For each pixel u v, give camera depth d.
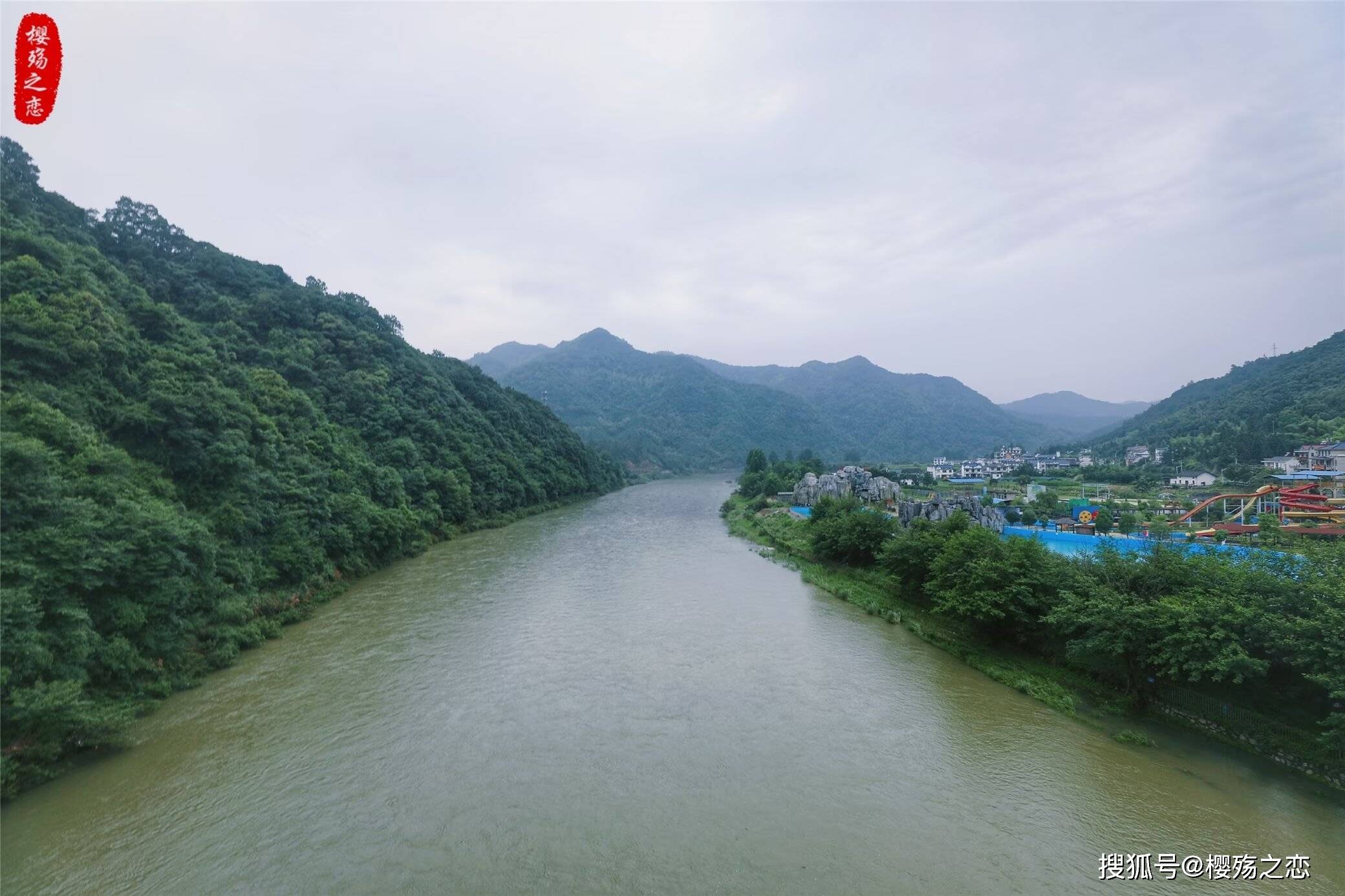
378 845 15.61
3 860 14.86
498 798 17.70
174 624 25.17
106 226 60.28
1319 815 16.12
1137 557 24.70
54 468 24.17
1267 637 18.47
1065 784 18.08
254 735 21.19
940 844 15.62
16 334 29.33
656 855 15.26
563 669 27.30
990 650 28.50
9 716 17.05
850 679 26.30
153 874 14.53
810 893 14.01
